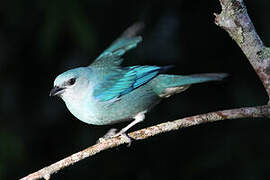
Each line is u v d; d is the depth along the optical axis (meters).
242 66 11.77
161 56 12.09
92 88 8.99
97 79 9.08
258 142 10.55
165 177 11.32
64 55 12.38
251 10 11.45
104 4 12.27
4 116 11.77
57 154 11.78
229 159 10.41
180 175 11.11
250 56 6.18
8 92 12.08
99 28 12.32
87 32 10.98
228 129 11.08
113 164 11.38
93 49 11.88
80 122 11.82
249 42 6.11
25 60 12.40
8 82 12.20
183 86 8.99
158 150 11.48
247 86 11.38
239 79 11.63
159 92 9.12
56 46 12.21
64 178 11.16
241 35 6.10
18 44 12.32
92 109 8.98
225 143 10.62
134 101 9.06
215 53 12.14
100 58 9.91
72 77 8.95
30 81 12.41
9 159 10.48
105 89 8.94
